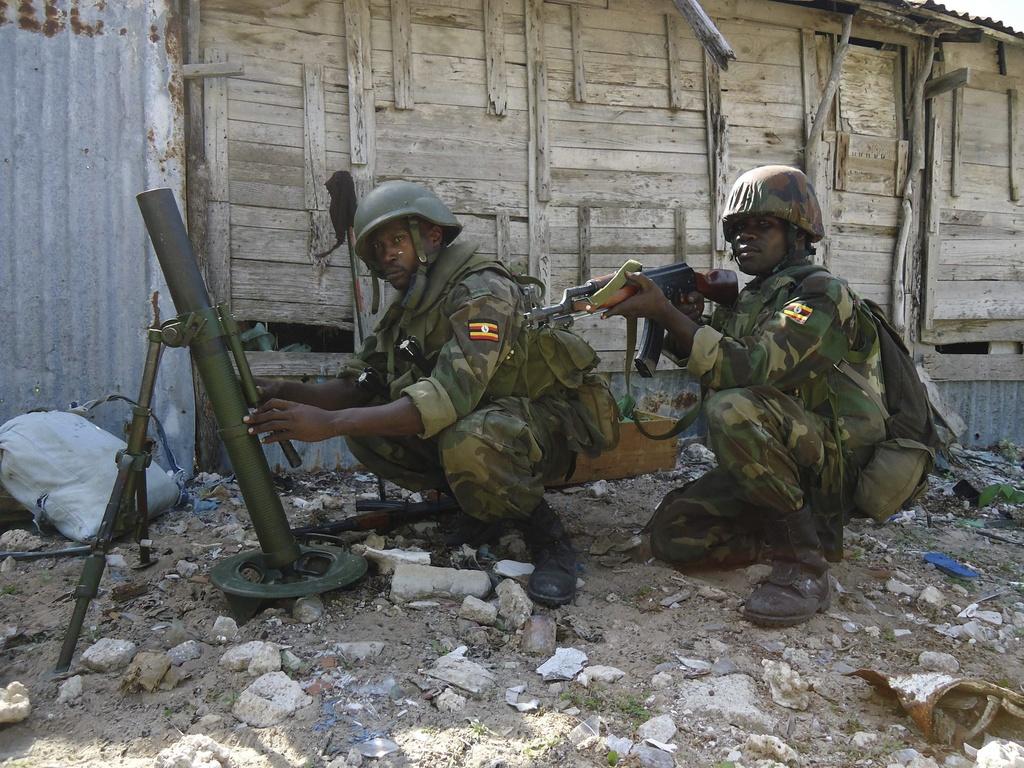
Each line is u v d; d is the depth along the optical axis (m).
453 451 2.55
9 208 3.98
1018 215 6.64
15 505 3.39
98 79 4.09
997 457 6.24
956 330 6.49
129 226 4.16
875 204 6.14
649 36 5.36
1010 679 2.19
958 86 5.97
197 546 3.03
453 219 2.74
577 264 5.23
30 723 1.83
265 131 4.47
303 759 1.71
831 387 2.61
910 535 3.64
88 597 2.11
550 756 1.75
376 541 2.93
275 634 2.25
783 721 1.93
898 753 1.79
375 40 4.69
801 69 5.80
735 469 2.46
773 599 2.43
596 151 5.25
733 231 2.78
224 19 4.38
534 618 2.37
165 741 1.77
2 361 4.00
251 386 2.40
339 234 4.50
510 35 5.00
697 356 2.49
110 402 4.13
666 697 2.00
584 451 2.90
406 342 2.62
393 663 2.13
